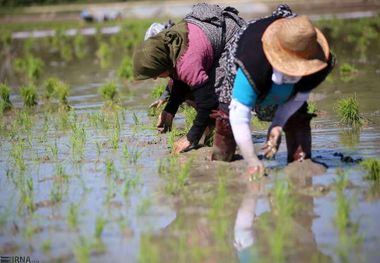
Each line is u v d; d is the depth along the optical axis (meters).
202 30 12.91
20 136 16.56
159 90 20.25
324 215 9.72
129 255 8.66
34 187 11.87
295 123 11.76
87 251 8.61
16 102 22.80
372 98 19.08
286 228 9.22
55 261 8.62
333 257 8.40
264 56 10.62
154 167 12.67
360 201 10.15
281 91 10.88
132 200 10.78
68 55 41.44
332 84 22.33
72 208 10.23
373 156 12.65
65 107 20.47
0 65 37.97
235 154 13.27
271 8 62.53
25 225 9.97
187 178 11.81
